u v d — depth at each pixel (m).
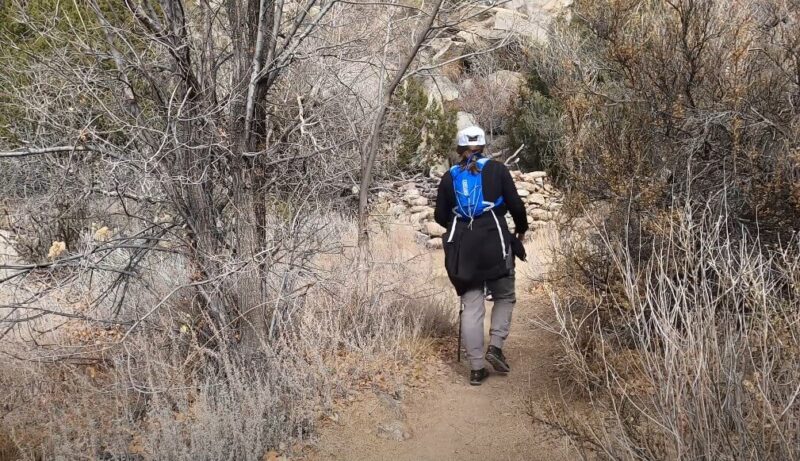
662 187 4.74
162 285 5.02
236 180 4.49
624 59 5.01
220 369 4.38
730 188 4.70
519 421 4.46
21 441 3.82
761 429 2.74
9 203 5.21
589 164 5.19
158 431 3.80
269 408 4.18
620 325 4.43
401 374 5.07
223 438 3.87
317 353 4.67
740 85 4.64
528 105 14.70
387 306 5.61
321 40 5.50
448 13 6.47
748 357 3.16
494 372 5.32
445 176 5.19
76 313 4.68
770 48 5.02
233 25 4.56
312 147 4.91
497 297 5.25
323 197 5.52
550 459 3.98
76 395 4.09
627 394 3.44
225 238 4.64
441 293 6.63
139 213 4.71
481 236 5.02
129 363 4.04
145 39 4.40
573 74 5.80
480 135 5.16
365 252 6.05
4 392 4.09
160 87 4.54
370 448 4.24
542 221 10.13
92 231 5.18
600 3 5.32
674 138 4.96
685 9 4.83
